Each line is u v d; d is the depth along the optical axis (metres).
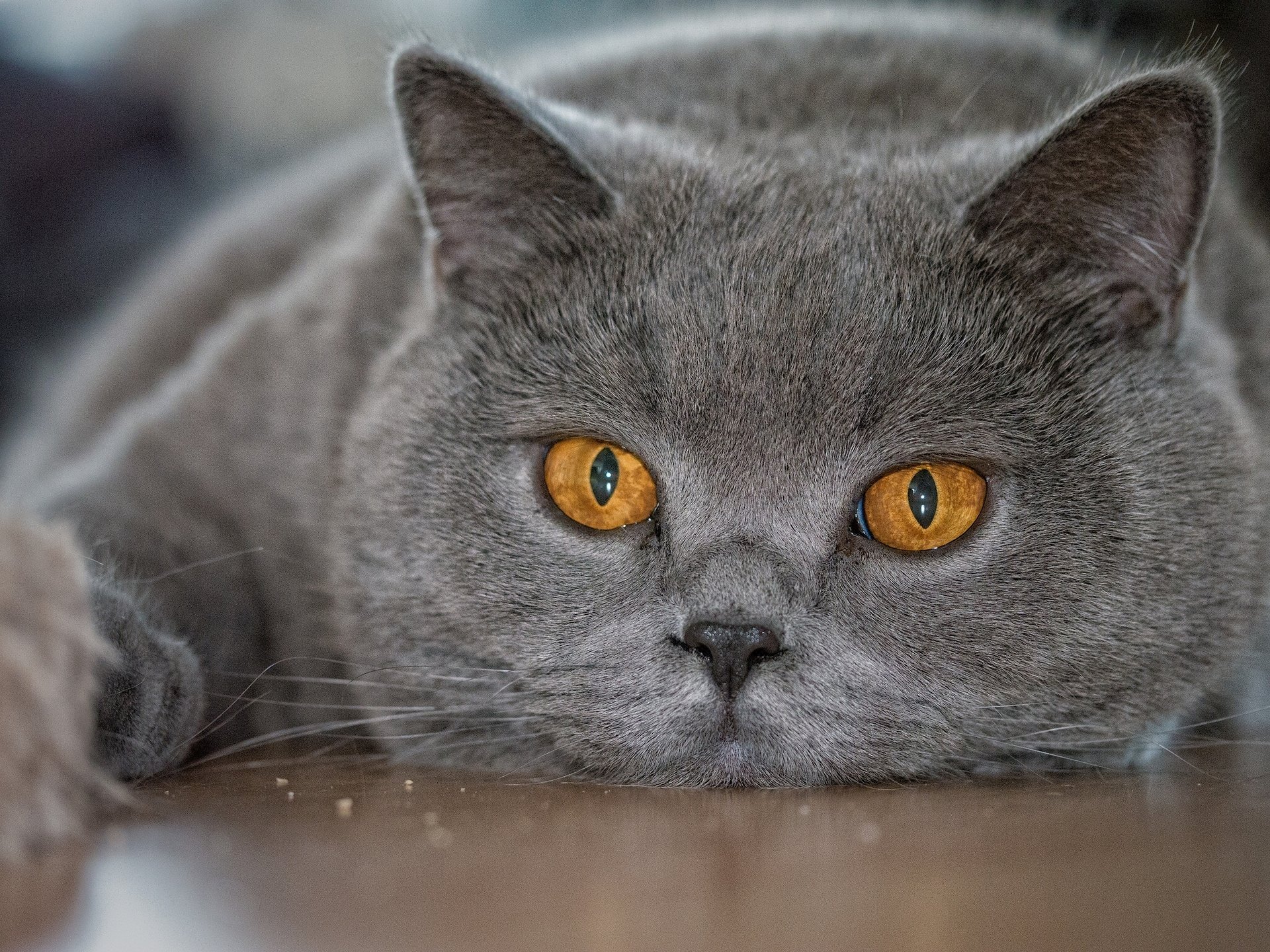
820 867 0.28
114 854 0.28
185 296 0.49
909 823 0.30
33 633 0.29
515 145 0.36
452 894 0.26
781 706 0.34
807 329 0.34
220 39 0.67
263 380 0.41
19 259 0.61
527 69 0.45
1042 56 0.44
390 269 0.41
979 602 0.34
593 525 0.35
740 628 0.33
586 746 0.35
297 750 0.39
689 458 0.34
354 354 0.40
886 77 0.42
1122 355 0.35
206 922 0.25
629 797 0.33
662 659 0.34
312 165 0.54
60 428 0.51
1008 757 0.35
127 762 0.33
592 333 0.35
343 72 0.67
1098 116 0.34
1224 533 0.36
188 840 0.29
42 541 0.29
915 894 0.26
